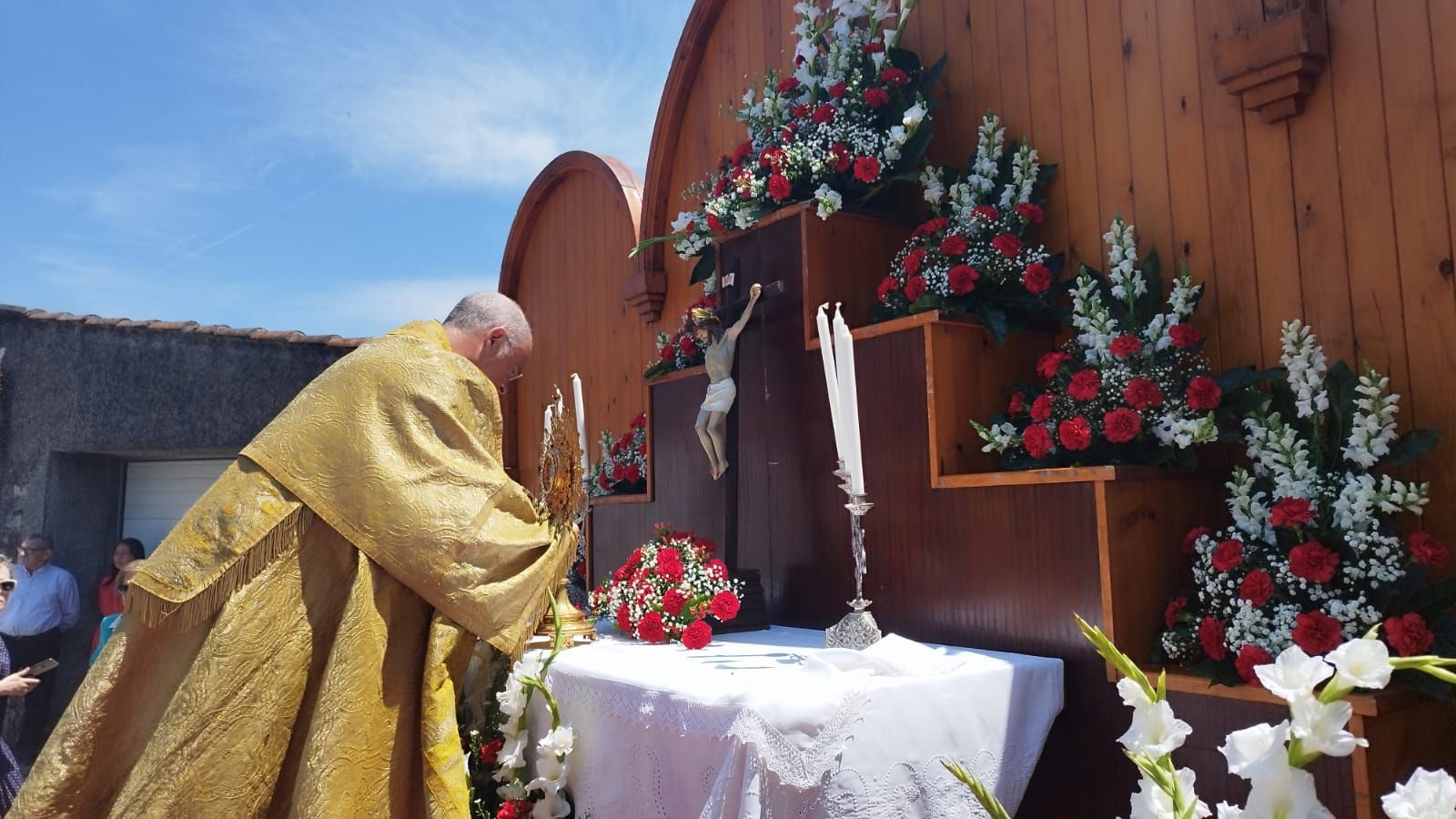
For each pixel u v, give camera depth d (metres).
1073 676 2.43
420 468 2.18
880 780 2.01
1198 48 2.84
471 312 2.56
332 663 2.07
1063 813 2.44
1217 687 2.16
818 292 3.23
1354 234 2.49
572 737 2.41
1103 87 3.09
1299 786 0.89
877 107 3.46
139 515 8.52
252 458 2.18
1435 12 2.37
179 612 2.08
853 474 2.56
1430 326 2.35
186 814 1.98
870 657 2.20
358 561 2.16
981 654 2.48
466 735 2.75
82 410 7.97
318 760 1.99
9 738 6.23
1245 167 2.72
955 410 2.84
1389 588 2.14
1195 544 2.42
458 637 2.22
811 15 3.70
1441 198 2.34
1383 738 1.96
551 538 2.36
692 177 5.04
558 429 2.49
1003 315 2.88
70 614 6.51
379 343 2.30
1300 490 2.30
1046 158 3.24
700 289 5.00
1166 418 2.51
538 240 6.55
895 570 2.92
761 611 3.17
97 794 2.12
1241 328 2.71
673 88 5.02
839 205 3.20
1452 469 2.30
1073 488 2.46
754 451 3.45
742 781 1.85
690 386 3.82
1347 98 2.51
